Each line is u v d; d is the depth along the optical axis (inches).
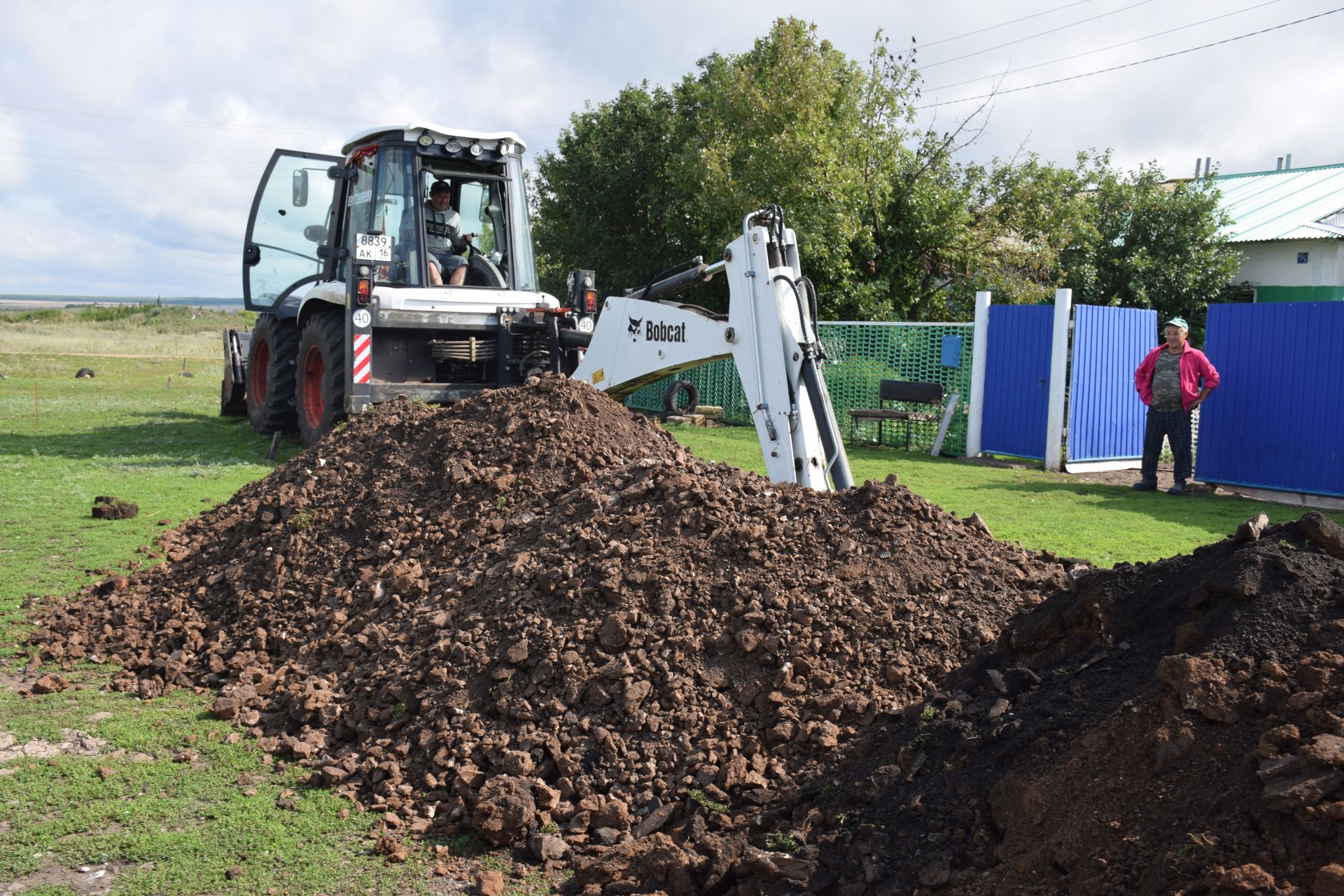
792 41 679.7
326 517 212.5
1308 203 1135.0
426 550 194.1
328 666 164.6
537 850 116.6
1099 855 91.9
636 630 145.2
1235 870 82.6
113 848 116.6
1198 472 402.6
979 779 109.5
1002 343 470.6
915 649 144.4
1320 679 97.6
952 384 504.1
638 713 134.9
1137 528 295.0
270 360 479.5
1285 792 85.7
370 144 414.6
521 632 148.5
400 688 146.3
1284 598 110.8
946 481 398.6
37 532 278.7
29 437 487.5
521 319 400.5
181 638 188.5
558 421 222.7
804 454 213.6
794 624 145.6
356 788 132.8
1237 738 96.5
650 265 816.3
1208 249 937.5
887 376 538.6
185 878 110.9
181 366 1086.4
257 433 504.1
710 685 139.3
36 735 149.5
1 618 202.1
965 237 743.1
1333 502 355.9
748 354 221.9
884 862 102.7
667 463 187.5
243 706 158.9
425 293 386.3
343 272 434.9
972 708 123.4
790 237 225.0
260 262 490.9
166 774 136.6
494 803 120.6
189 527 261.6
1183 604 119.5
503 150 412.8
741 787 124.4
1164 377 377.4
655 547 159.5
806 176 655.8
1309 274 1034.1
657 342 251.9
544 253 881.5
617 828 121.3
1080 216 805.9
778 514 170.2
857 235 696.4
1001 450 474.0
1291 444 369.1
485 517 197.2
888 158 727.1
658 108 838.5
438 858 117.0
